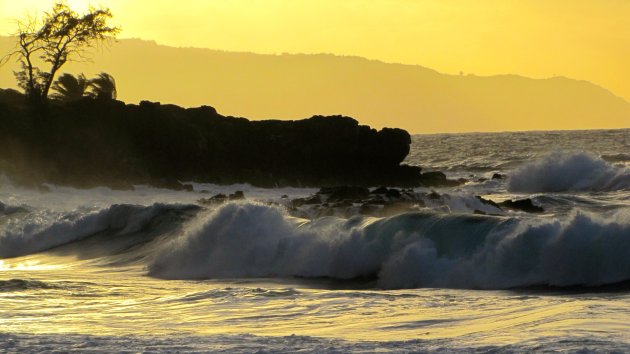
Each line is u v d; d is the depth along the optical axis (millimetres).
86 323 47188
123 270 84562
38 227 108625
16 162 192625
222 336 40562
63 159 197125
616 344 35500
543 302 50438
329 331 43219
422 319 45781
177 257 83188
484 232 67188
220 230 82688
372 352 36125
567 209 127625
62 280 72375
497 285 62969
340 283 70875
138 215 105562
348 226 76688
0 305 55719
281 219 82438
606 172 183125
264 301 53781
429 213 72250
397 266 68250
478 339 38500
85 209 118375
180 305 53750
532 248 63344
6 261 98375
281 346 37719
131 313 51062
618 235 60656
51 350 37062
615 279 59875
